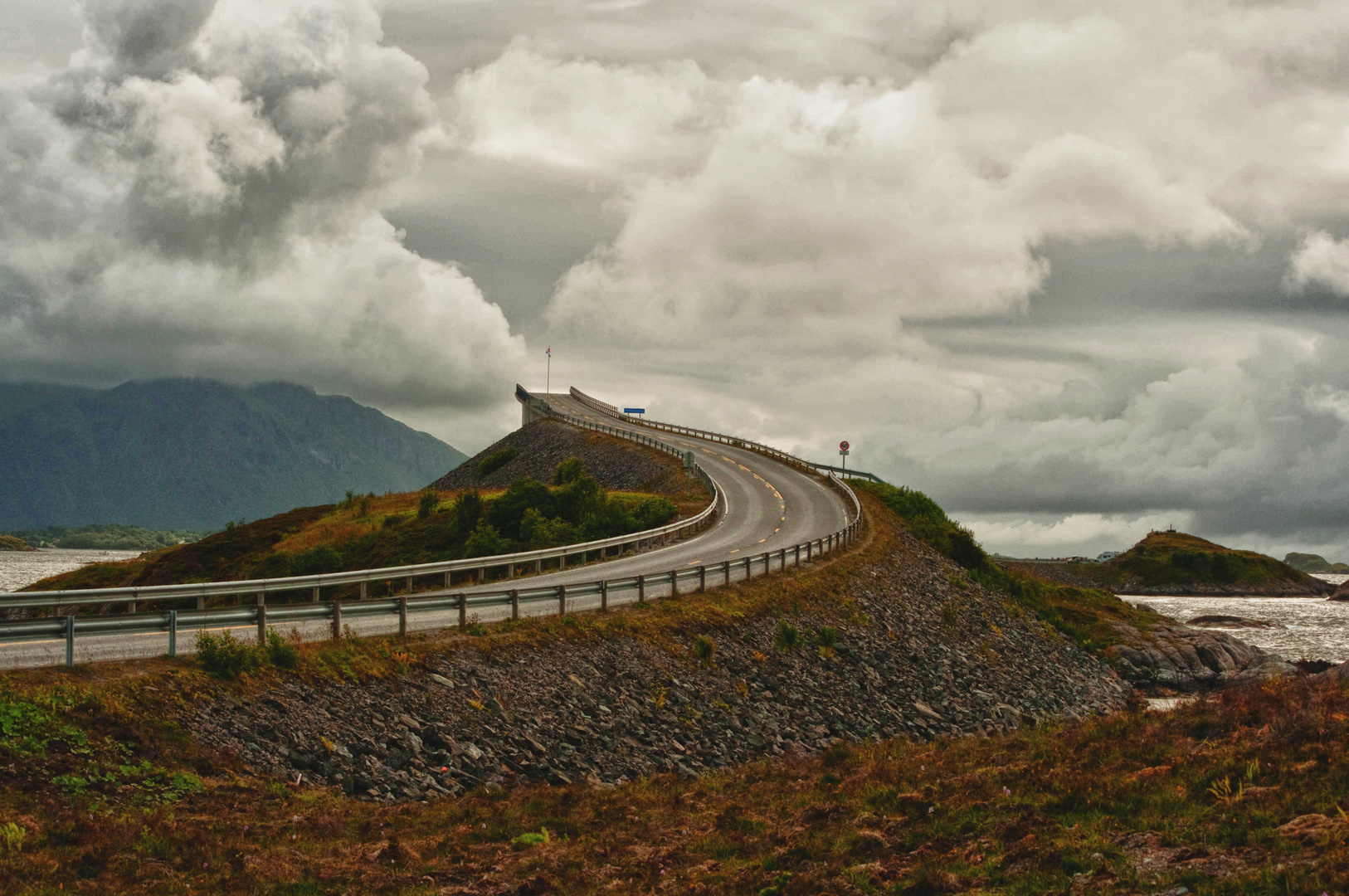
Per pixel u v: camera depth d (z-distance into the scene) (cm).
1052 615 7450
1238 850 1225
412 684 2408
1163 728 1873
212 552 8169
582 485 6781
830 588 4922
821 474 9438
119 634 2258
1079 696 5384
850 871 1380
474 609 3109
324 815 1730
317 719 2119
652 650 3241
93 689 1864
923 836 1497
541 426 13838
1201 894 1113
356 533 7681
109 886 1302
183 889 1338
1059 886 1223
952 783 1753
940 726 3797
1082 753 1827
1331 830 1180
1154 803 1445
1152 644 7050
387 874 1493
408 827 1777
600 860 1605
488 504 6912
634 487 9225
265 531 8612
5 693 1753
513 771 2256
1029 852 1333
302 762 1961
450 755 2191
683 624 3559
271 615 2328
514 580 4175
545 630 3016
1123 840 1335
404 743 2173
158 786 1686
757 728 3075
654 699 2936
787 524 6794
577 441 11850
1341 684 1870
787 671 3666
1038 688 5122
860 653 4262
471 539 6256
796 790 2038
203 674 2067
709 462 9831
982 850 1390
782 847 1593
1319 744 1489
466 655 2662
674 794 2144
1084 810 1485
